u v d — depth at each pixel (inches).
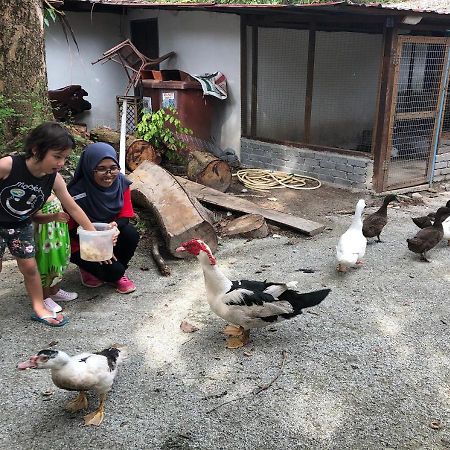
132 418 110.6
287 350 136.9
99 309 157.2
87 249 142.7
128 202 169.0
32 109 234.7
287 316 133.8
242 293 132.3
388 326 149.9
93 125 414.3
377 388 121.8
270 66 329.4
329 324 150.3
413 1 429.7
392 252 208.4
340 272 185.2
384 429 108.5
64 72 392.2
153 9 382.0
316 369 128.7
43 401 115.5
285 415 112.2
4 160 123.2
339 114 344.8
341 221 247.3
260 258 199.6
